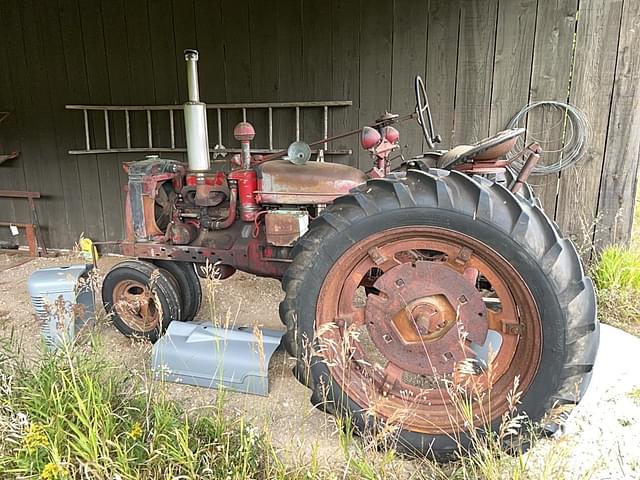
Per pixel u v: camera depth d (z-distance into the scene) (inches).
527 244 61.3
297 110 149.8
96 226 178.9
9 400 68.2
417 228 66.0
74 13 159.8
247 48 149.6
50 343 87.8
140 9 154.3
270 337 93.4
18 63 169.0
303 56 146.1
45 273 105.3
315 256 69.4
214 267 100.6
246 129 95.5
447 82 138.4
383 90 143.2
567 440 60.8
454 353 67.7
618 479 63.3
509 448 65.1
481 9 131.3
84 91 166.4
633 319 115.0
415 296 68.0
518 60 132.3
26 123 174.6
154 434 64.0
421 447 67.9
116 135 168.2
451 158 81.8
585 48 127.3
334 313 72.4
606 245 137.1
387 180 68.6
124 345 104.5
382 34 139.3
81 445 60.7
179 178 106.3
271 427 76.5
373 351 100.0
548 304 61.3
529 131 135.8
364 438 67.4
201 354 88.0
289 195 94.0
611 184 133.6
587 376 64.3
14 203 184.9
